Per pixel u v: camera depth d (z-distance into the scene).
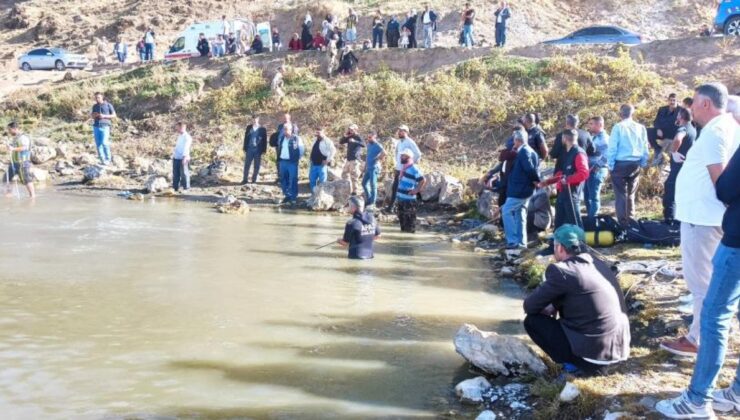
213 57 31.59
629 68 22.77
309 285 10.02
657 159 14.46
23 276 10.13
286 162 18.44
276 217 16.50
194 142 25.91
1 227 14.10
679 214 5.94
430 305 9.18
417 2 38.22
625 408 5.43
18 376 6.55
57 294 9.24
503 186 13.15
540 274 9.96
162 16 45.34
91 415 5.80
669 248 10.87
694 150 5.80
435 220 16.11
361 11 38.03
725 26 24.77
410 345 7.66
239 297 9.30
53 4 50.22
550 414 5.76
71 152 25.52
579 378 6.23
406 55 27.78
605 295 6.29
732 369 6.05
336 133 24.61
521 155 11.88
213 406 6.03
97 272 10.46
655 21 35.34
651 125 19.83
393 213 17.00
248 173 20.95
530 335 6.58
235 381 6.57
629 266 9.63
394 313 8.79
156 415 5.83
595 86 22.62
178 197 19.16
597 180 11.87
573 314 6.30
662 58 23.70
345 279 10.44
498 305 9.24
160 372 6.74
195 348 7.39
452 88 24.45
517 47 26.53
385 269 11.18
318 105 26.08
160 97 28.75
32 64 38.91
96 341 7.51
